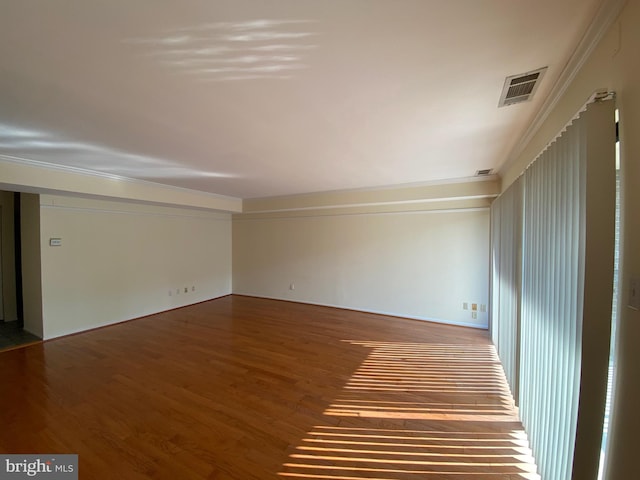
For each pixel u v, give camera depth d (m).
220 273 6.86
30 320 4.18
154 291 5.37
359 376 2.92
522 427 2.14
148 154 2.98
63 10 1.08
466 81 1.63
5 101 1.80
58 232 4.06
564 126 1.50
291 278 6.27
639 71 0.95
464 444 1.96
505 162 3.26
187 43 1.28
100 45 1.29
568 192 1.41
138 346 3.73
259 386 2.71
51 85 1.63
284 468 1.74
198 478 1.66
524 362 2.13
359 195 5.07
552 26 1.19
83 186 3.71
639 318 0.96
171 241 5.71
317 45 1.31
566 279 1.42
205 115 2.04
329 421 2.20
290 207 5.84
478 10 1.11
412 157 3.14
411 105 1.92
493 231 3.97
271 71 1.52
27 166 3.21
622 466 1.03
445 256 4.67
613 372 1.11
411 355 3.45
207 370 3.04
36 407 2.36
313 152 2.95
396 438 2.01
